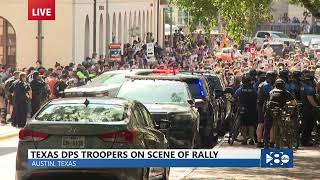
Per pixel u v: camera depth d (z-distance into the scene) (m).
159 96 45.44
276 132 50.06
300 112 55.53
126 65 97.88
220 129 63.25
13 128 66.69
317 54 130.88
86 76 80.94
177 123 42.66
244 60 106.06
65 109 30.55
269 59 103.12
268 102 50.12
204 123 51.28
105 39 126.81
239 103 55.88
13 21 111.88
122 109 30.50
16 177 29.66
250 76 55.84
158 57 124.50
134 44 131.88
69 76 77.12
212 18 51.72
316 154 50.22
